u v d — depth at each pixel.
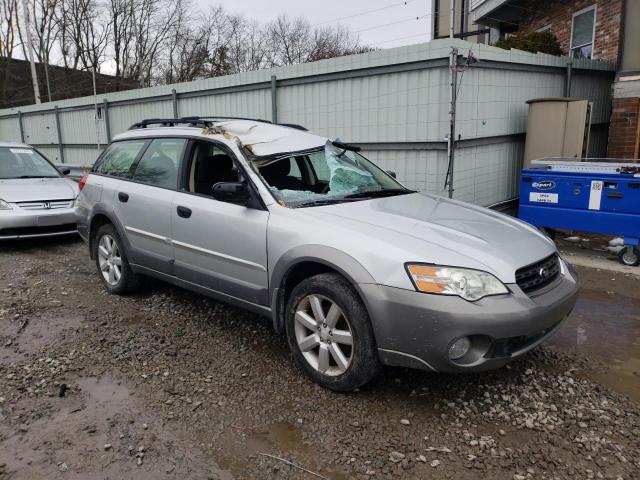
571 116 8.26
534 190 6.88
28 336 4.38
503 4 12.55
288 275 3.62
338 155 4.61
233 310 4.95
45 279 6.06
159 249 4.73
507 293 3.03
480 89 7.95
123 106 13.74
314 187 4.39
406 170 8.03
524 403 3.30
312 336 3.48
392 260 3.08
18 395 3.43
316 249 3.37
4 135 19.97
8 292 5.54
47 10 34.47
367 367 3.21
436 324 2.94
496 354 3.03
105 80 35.53
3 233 7.33
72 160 16.56
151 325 4.61
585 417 3.13
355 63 8.27
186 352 4.06
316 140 4.66
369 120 8.33
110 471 2.70
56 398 3.40
